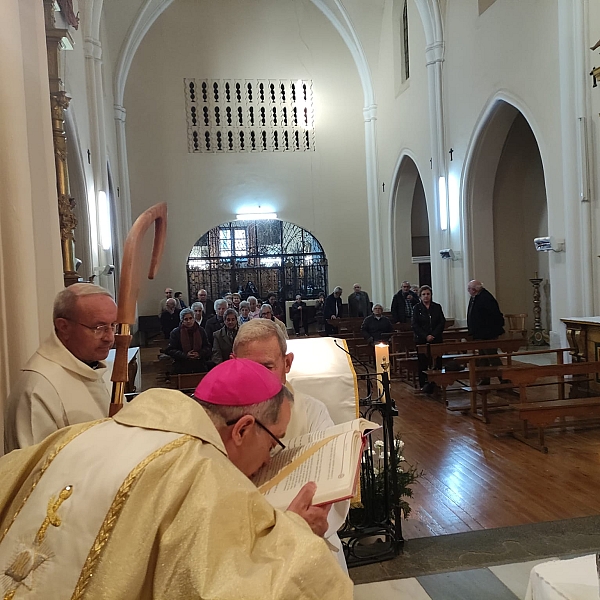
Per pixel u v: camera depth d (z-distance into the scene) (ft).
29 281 8.06
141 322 49.96
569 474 15.11
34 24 9.29
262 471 4.69
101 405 6.54
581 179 25.20
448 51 38.75
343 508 5.41
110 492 3.08
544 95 28.50
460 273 38.86
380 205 54.49
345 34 53.36
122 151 48.85
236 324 22.24
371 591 9.27
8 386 7.77
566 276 27.27
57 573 2.96
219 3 52.60
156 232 5.97
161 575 2.88
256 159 53.72
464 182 37.42
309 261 55.06
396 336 31.76
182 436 3.38
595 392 21.54
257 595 2.73
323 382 8.63
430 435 19.69
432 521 12.60
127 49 47.50
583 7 24.56
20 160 7.97
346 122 55.11
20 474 3.64
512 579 9.45
